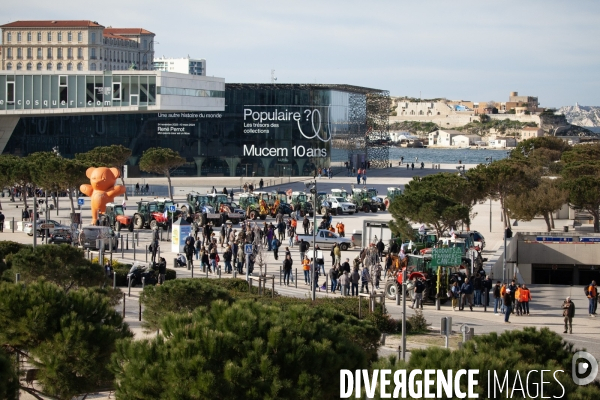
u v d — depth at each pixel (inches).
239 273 2906.0
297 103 7381.9
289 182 6884.8
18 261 1824.6
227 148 7416.3
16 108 6732.3
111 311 1392.7
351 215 4808.1
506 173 4074.8
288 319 1258.0
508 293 2266.2
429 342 1982.0
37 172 4082.2
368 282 2723.9
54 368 1269.7
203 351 1150.3
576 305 2618.1
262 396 1136.2
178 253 3189.0
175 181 7037.4
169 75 6648.6
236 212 4357.8
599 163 5206.7
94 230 3385.8
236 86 7372.1
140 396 1125.7
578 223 4756.4
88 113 6752.0
